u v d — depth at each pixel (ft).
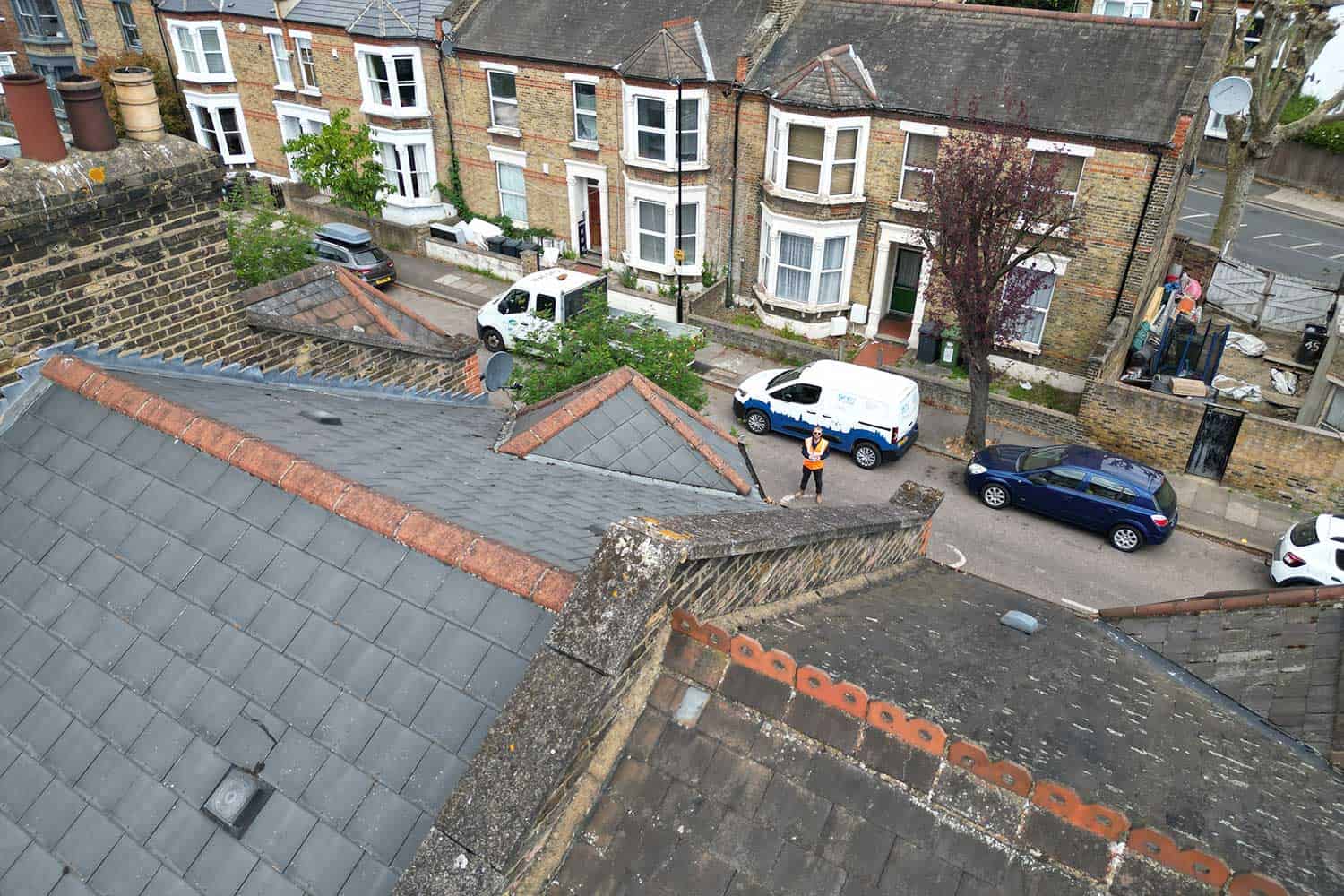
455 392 38.32
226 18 101.45
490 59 84.99
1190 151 64.90
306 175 93.20
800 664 14.29
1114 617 29.35
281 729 14.51
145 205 23.80
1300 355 75.36
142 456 19.30
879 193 71.26
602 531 19.90
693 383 50.75
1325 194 122.21
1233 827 12.89
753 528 17.26
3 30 122.42
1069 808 11.24
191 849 13.67
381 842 13.01
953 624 22.71
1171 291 79.87
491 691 14.12
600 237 93.40
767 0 74.74
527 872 12.03
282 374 29.48
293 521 17.24
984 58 65.98
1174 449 59.47
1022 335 69.31
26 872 14.11
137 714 15.34
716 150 77.36
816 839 11.99
